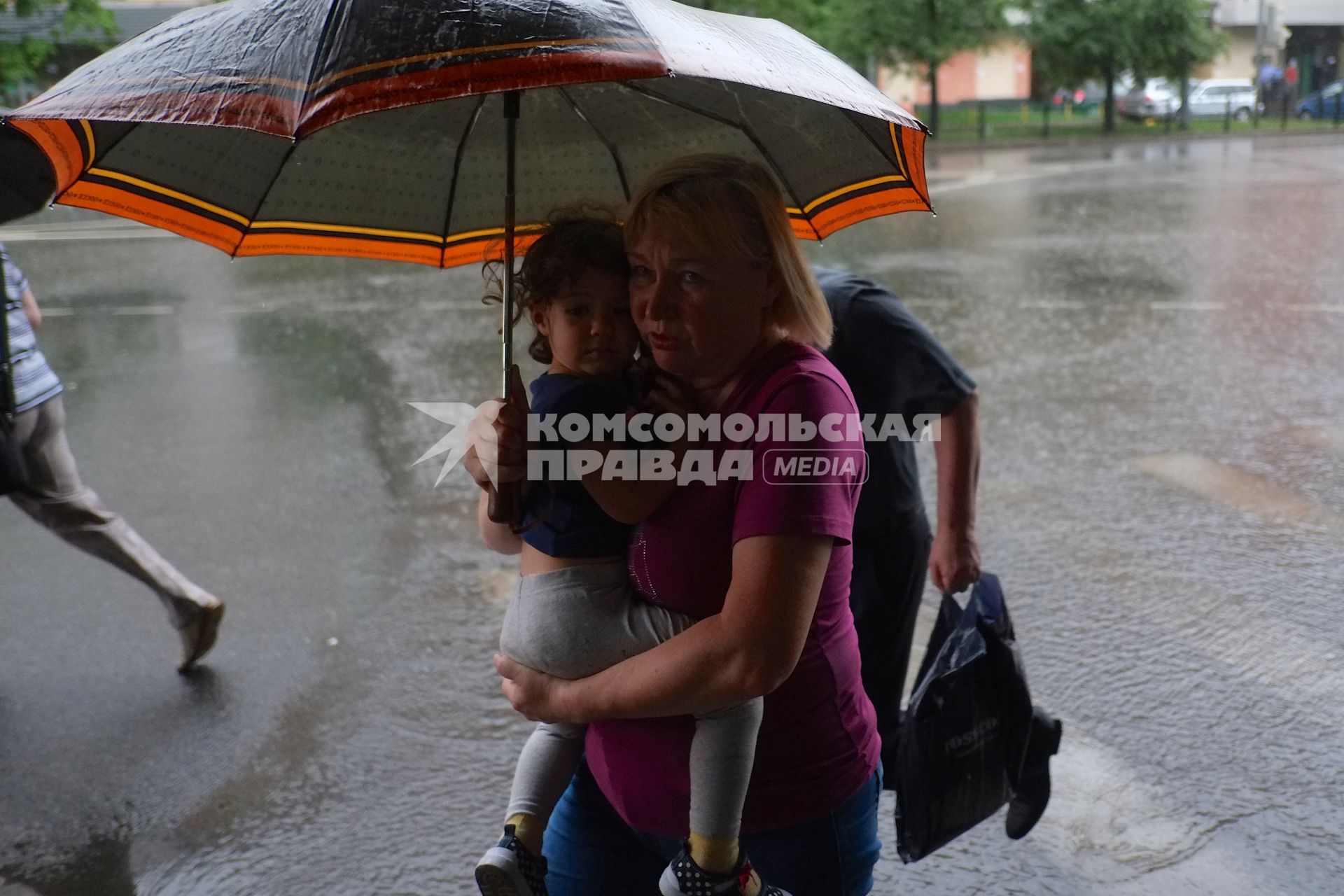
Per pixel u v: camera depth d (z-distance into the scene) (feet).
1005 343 29.78
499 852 5.91
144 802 11.24
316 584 16.26
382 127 6.26
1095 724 12.17
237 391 26.55
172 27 4.67
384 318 34.27
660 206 4.98
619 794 5.83
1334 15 157.07
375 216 6.52
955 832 7.57
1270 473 19.88
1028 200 61.62
